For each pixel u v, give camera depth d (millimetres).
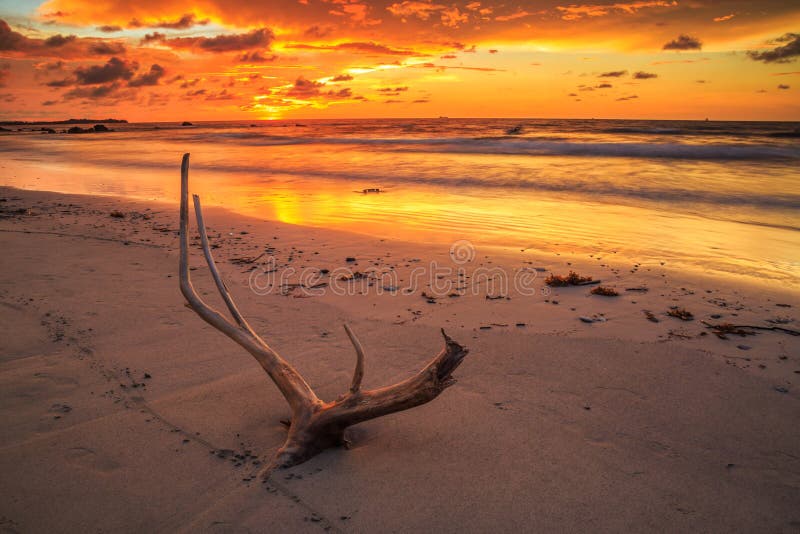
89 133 70938
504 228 10281
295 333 4930
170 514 2480
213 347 4492
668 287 6430
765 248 8656
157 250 8023
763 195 14008
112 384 3797
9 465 2824
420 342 4723
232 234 9570
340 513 2492
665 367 4195
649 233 9844
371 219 11188
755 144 29469
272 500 2580
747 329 4996
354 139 40250
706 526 2457
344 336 4871
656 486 2744
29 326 4820
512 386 3891
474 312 5543
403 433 3254
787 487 2760
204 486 2688
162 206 12680
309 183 17469
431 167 21219
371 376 4031
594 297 6043
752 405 3607
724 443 3158
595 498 2635
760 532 2424
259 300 5879
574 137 38625
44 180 18406
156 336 4695
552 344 4672
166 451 2994
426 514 2492
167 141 43906
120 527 2393
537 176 18094
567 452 3037
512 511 2527
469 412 3514
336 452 3018
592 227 10398
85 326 4871
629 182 16500
